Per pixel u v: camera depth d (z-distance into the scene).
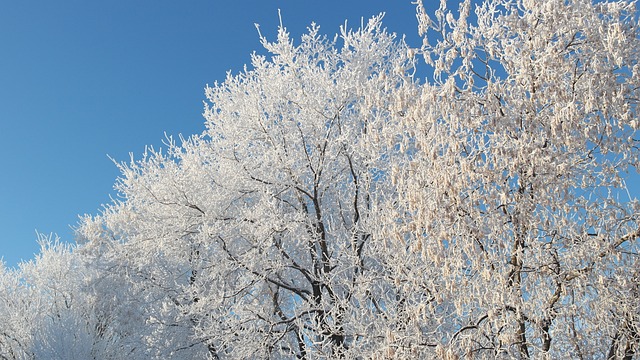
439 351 5.99
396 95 6.86
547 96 6.43
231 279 12.08
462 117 6.59
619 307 6.43
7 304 18.11
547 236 6.87
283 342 11.62
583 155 6.80
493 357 6.54
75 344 14.28
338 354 8.77
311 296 10.83
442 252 6.29
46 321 15.95
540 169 6.42
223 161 11.93
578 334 6.51
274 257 11.65
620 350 6.57
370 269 9.50
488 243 6.87
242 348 10.53
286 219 10.80
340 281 10.52
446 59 6.64
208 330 10.83
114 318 15.12
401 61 11.85
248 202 12.28
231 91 12.09
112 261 14.07
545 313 6.28
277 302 12.38
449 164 6.53
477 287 6.20
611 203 6.66
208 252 12.25
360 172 11.84
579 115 6.17
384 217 8.06
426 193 6.61
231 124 11.92
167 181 11.59
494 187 6.59
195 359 12.57
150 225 11.95
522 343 6.34
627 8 6.54
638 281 6.59
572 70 6.60
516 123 6.52
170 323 12.76
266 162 11.57
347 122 11.60
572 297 6.67
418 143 6.73
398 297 9.69
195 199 11.44
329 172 11.85
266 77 11.88
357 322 8.46
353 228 10.79
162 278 13.36
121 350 14.58
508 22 6.89
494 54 7.00
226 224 11.41
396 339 6.91
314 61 12.32
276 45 11.94
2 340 17.09
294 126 11.63
